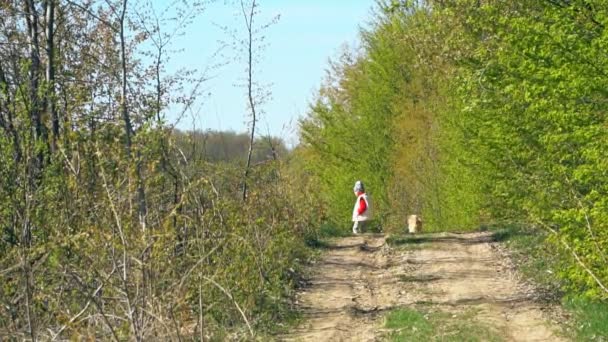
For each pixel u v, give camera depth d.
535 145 19.30
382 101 53.03
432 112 44.34
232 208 15.95
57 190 13.51
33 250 12.18
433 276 22.72
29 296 11.98
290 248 22.91
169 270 11.88
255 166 23.56
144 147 13.88
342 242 31.44
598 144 14.20
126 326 11.25
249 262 16.22
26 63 16.03
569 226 15.05
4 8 18.22
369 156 53.31
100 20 18.89
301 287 21.17
